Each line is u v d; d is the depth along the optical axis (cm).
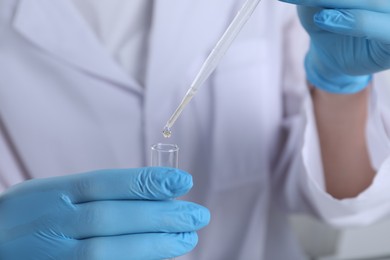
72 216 43
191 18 58
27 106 57
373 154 57
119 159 59
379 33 41
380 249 79
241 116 61
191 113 60
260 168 62
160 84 58
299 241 75
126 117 58
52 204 44
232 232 63
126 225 42
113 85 58
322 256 76
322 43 48
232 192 62
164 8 57
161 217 42
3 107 57
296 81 64
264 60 62
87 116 58
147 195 42
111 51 58
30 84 57
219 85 60
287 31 63
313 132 56
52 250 44
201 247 62
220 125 61
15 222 44
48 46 56
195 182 62
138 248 42
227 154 61
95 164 59
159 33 57
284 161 63
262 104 62
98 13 57
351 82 52
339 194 59
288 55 64
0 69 56
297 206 62
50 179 45
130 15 58
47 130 58
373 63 46
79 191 43
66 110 58
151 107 58
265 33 62
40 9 56
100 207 42
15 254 44
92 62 57
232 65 60
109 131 58
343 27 41
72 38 57
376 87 56
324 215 58
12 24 56
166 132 43
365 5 42
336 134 58
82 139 58
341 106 57
